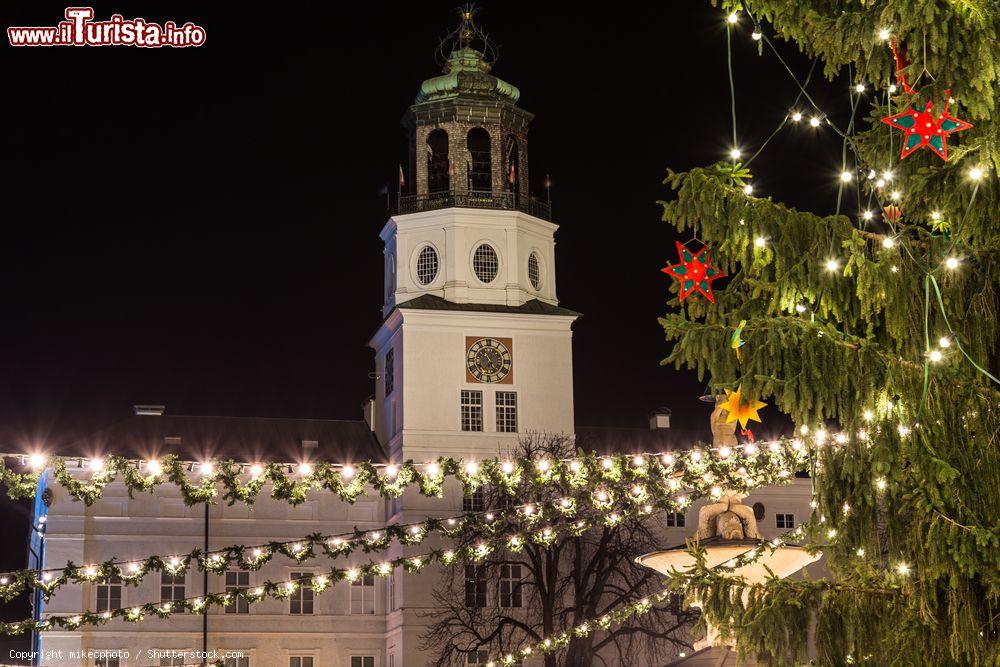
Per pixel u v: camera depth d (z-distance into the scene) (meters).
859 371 11.54
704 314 12.94
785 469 20.30
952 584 11.16
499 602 62.75
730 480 20.38
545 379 67.00
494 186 68.44
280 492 21.39
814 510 12.41
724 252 12.65
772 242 12.18
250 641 64.44
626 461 21.28
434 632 59.06
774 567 17.42
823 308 12.22
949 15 10.71
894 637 11.98
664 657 59.31
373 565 25.31
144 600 63.38
